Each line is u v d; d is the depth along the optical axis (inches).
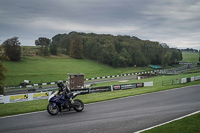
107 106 511.8
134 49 4525.1
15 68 2763.3
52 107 403.9
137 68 4084.6
